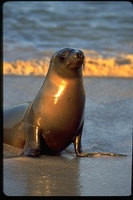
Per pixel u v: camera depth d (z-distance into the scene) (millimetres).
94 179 16469
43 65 39500
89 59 40875
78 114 19484
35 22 61188
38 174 16812
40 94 19844
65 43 49906
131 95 31312
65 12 68688
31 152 19469
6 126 22125
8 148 21531
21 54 43688
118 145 21453
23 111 21422
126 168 17828
